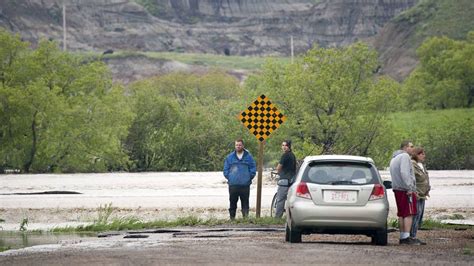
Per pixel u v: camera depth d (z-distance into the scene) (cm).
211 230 8638
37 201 13575
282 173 9538
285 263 5325
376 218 6538
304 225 6588
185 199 13812
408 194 7025
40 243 7625
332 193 6575
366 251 6106
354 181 6600
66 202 13388
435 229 8825
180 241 7200
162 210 11988
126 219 10181
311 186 6606
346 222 6538
